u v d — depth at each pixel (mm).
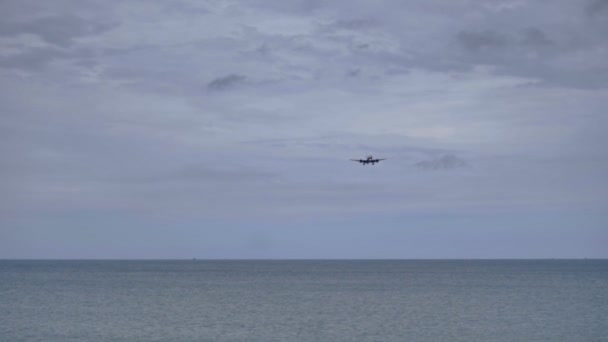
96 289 147375
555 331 77000
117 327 79625
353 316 91625
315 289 149500
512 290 144750
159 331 76312
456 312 96688
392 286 162125
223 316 91375
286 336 73000
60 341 68875
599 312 96375
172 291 141375
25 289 146375
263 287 157125
